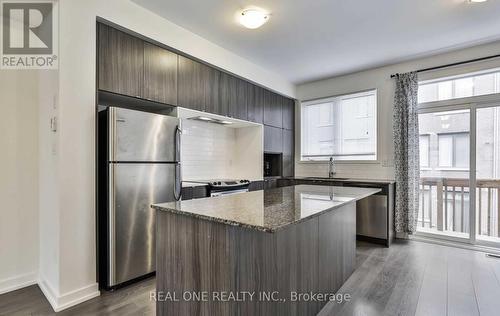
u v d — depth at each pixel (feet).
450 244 12.07
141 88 8.80
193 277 4.93
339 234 7.98
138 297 7.32
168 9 8.75
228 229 4.39
